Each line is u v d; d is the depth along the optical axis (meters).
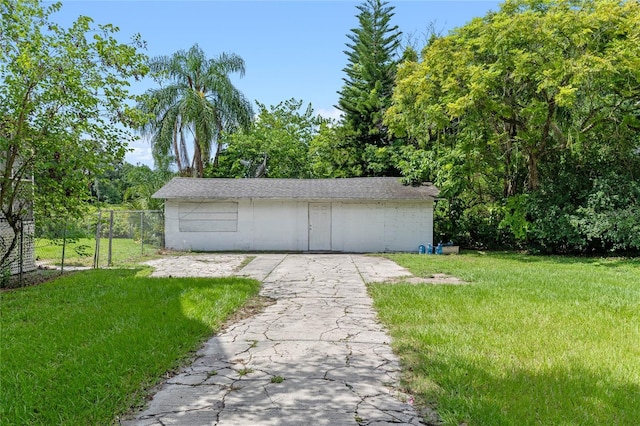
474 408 3.15
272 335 5.23
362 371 4.03
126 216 19.52
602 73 12.19
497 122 15.57
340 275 10.25
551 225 14.91
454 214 18.47
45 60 8.27
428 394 3.48
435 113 14.86
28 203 9.22
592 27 12.66
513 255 15.67
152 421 3.07
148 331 5.05
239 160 27.19
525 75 13.33
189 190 17.36
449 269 11.14
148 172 26.16
